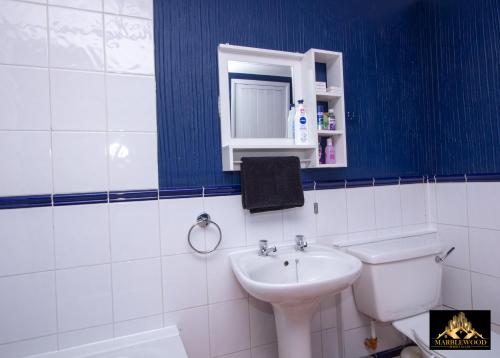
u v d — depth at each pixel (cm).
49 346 113
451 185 175
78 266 117
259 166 137
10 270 109
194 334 133
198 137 138
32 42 112
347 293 162
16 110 110
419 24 189
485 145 158
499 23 150
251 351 143
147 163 127
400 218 180
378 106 177
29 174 111
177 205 131
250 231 144
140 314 125
